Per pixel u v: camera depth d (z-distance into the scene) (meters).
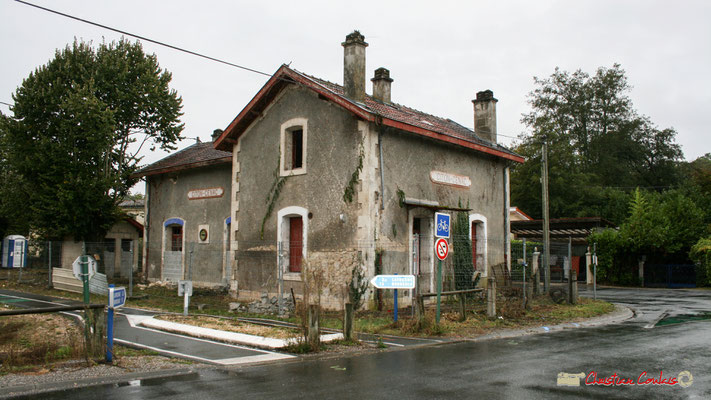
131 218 27.03
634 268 30.83
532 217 49.50
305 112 16.45
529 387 6.61
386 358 8.63
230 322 12.44
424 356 8.81
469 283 17.61
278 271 15.33
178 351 9.06
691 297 22.42
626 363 8.20
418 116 19.67
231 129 17.98
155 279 23.67
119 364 7.80
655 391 6.46
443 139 16.70
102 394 6.18
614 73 51.44
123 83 23.41
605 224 33.69
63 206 21.72
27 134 22.30
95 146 22.14
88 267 8.30
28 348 8.39
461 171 18.31
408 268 15.72
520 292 17.70
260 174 17.58
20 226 28.08
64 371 7.28
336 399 6.01
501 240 19.91
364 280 14.47
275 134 17.28
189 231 22.41
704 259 28.62
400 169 15.82
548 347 9.78
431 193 16.88
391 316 13.69
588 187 47.84
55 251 20.89
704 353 9.12
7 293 18.52
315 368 7.78
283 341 9.87
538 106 53.31
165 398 6.03
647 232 29.78
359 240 14.68
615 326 13.12
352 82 15.74
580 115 51.94
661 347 9.77
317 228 15.71
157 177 24.23
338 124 15.55
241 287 17.64
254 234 17.50
